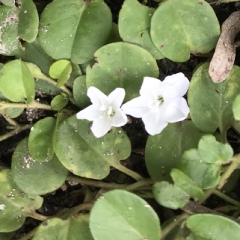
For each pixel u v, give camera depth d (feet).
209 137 0.29
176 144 0.32
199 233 0.28
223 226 0.28
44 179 0.32
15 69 0.32
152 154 0.32
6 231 0.32
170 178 0.31
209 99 0.32
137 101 0.31
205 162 0.30
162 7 0.32
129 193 0.27
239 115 0.30
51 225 0.31
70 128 0.32
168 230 0.30
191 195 0.29
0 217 0.32
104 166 0.32
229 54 0.32
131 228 0.28
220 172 0.30
